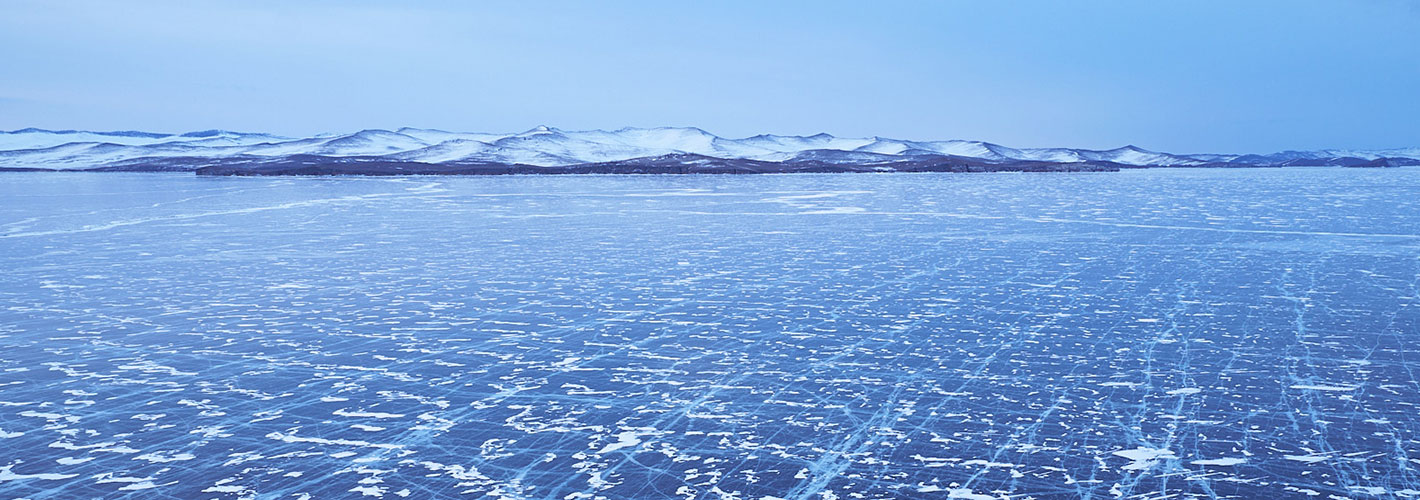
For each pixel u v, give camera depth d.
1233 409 10.61
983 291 18.56
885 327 15.18
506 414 10.76
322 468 9.15
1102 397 11.16
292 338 14.55
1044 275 20.66
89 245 27.62
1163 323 15.21
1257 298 17.36
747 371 12.51
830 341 14.20
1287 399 10.93
